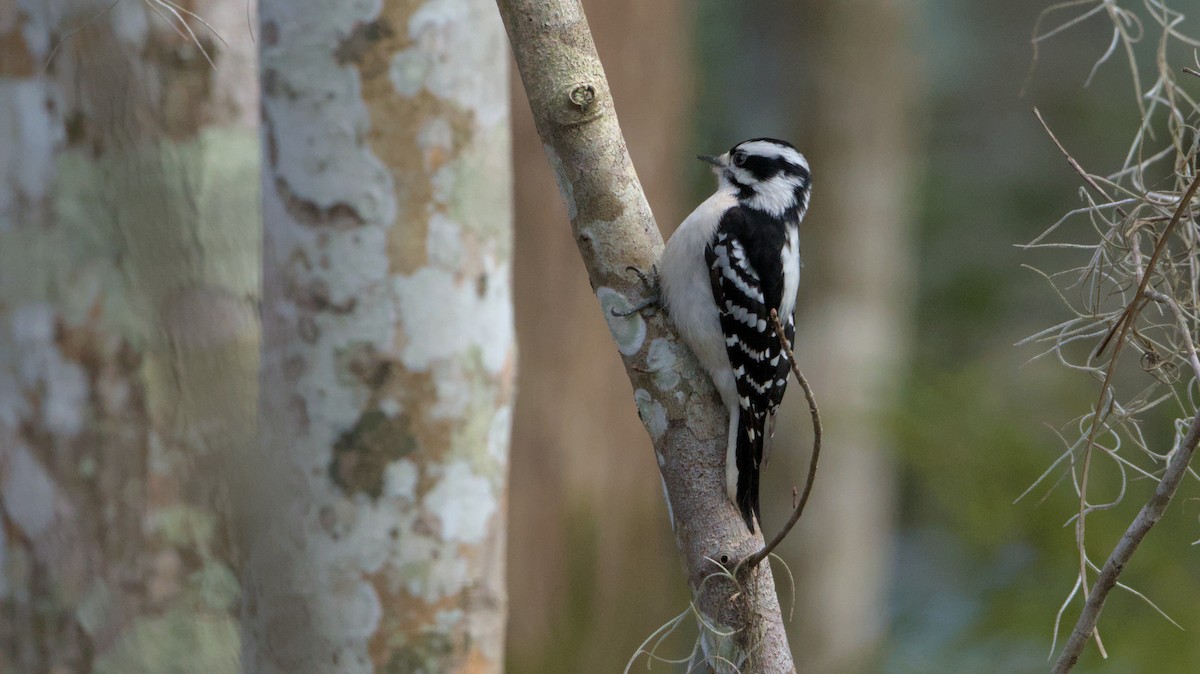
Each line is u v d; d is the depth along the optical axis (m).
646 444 16.19
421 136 8.63
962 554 16.86
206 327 9.63
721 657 7.14
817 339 20.36
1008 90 26.23
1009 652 14.95
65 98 10.04
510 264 9.25
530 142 15.25
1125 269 8.09
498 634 9.20
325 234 8.62
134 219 9.80
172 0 9.96
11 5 10.00
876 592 20.95
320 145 8.55
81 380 9.77
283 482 8.76
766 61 20.92
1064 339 9.41
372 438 8.70
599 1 15.62
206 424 9.30
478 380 8.95
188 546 9.44
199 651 9.53
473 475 8.96
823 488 20.19
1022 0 26.39
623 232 7.89
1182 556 14.03
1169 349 7.69
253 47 10.16
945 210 25.48
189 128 9.97
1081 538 6.55
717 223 9.92
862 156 20.39
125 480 9.65
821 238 20.48
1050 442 16.47
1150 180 17.69
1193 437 5.95
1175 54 22.25
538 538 15.30
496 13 8.88
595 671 15.41
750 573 7.20
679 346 7.96
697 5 22.81
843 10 20.08
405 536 8.75
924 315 24.55
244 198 9.94
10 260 10.01
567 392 15.43
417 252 8.70
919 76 23.62
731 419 8.09
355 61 8.49
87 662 9.94
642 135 16.09
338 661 8.70
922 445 16.81
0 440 10.15
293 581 8.69
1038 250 24.56
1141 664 13.65
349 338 8.66
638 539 16.00
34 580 10.12
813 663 20.30
